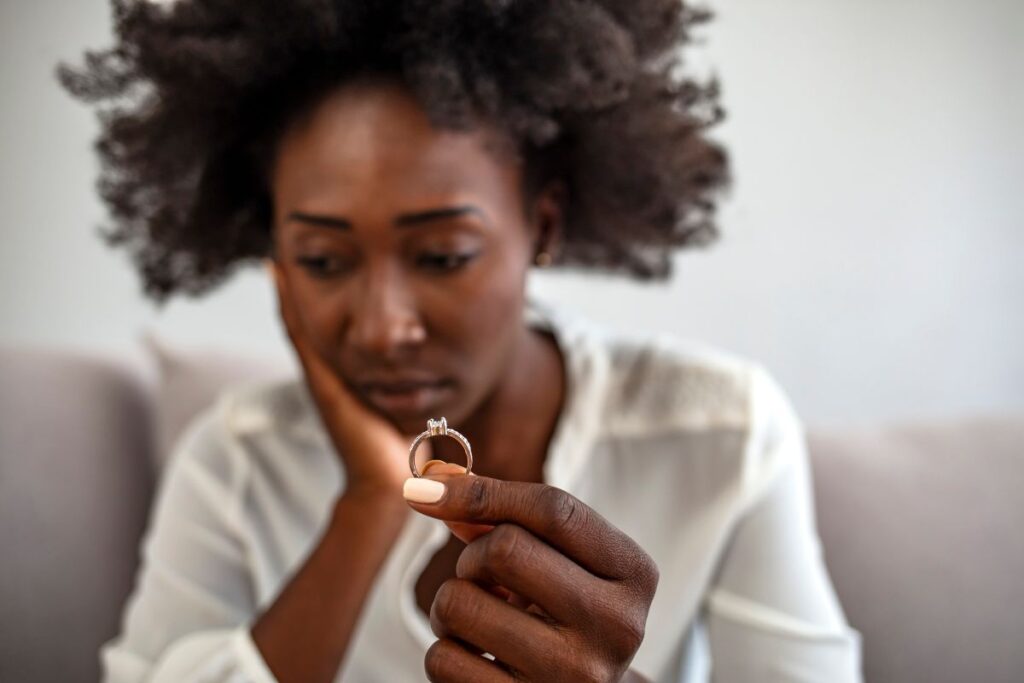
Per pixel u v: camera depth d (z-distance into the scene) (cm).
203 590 80
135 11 73
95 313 121
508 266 66
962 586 81
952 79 111
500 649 47
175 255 84
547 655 47
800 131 113
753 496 75
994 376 114
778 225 114
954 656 80
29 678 90
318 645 67
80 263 121
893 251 114
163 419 98
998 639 80
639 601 48
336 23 65
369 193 62
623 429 77
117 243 85
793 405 116
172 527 82
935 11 111
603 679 48
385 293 63
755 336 115
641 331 116
